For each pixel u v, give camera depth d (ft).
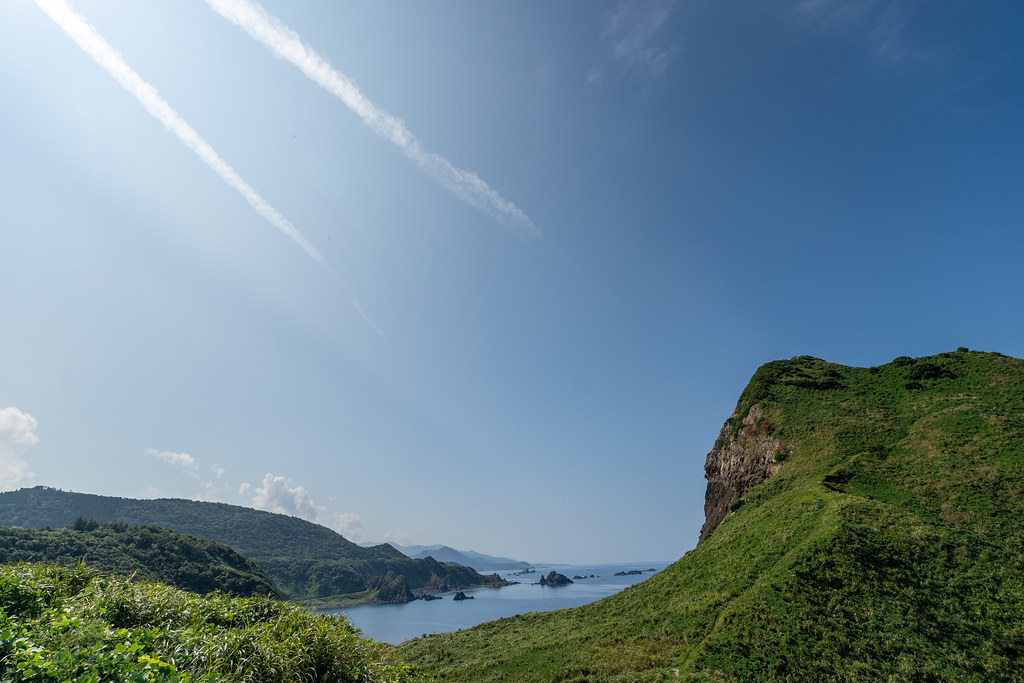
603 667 103.04
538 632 150.41
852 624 94.73
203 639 41.29
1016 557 105.60
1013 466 136.36
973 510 124.88
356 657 48.42
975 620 93.50
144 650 37.32
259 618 54.29
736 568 134.10
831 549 115.34
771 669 86.69
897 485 146.72
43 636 31.63
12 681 26.09
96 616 40.98
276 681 40.47
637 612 139.64
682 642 107.04
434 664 134.41
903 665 84.28
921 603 98.43
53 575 48.32
